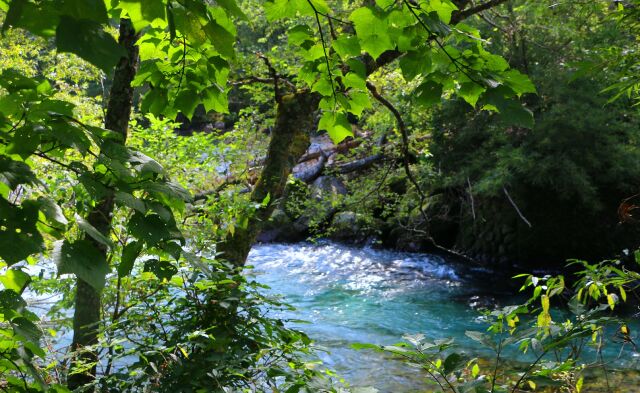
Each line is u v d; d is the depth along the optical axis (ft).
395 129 26.21
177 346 7.41
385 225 43.14
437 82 5.06
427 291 32.14
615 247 37.22
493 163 36.76
